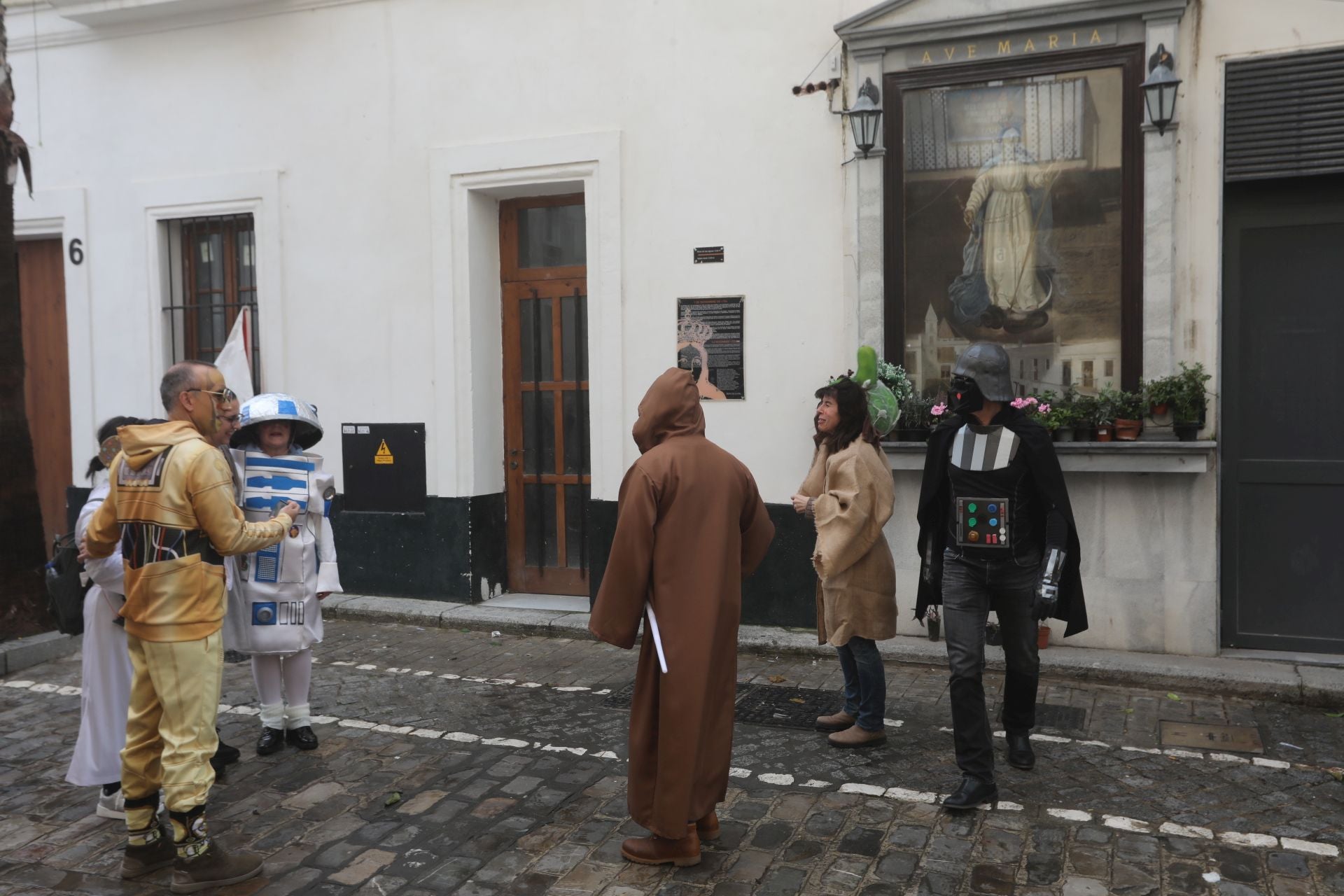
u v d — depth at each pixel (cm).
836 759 450
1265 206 577
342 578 777
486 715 520
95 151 841
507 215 761
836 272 645
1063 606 412
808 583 654
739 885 338
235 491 451
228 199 800
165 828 365
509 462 772
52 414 903
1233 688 540
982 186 613
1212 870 345
